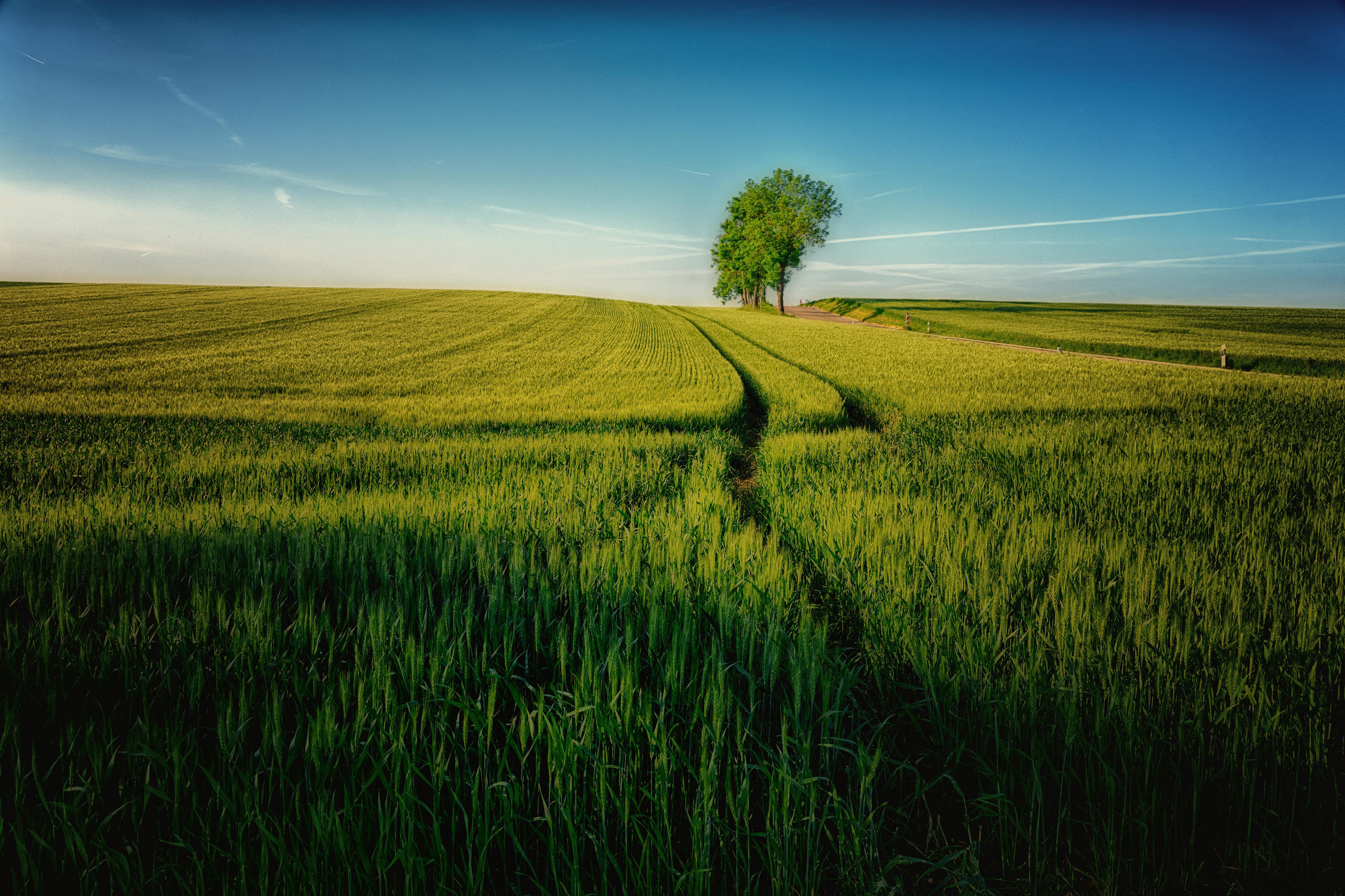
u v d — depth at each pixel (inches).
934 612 141.6
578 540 209.0
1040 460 340.8
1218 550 185.2
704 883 80.3
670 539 194.9
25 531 209.3
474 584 168.9
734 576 164.1
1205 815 93.5
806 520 229.9
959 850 87.8
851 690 120.8
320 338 1358.3
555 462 367.6
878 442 421.4
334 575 170.1
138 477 339.3
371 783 86.7
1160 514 225.5
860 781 96.0
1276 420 481.4
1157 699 111.3
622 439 445.4
